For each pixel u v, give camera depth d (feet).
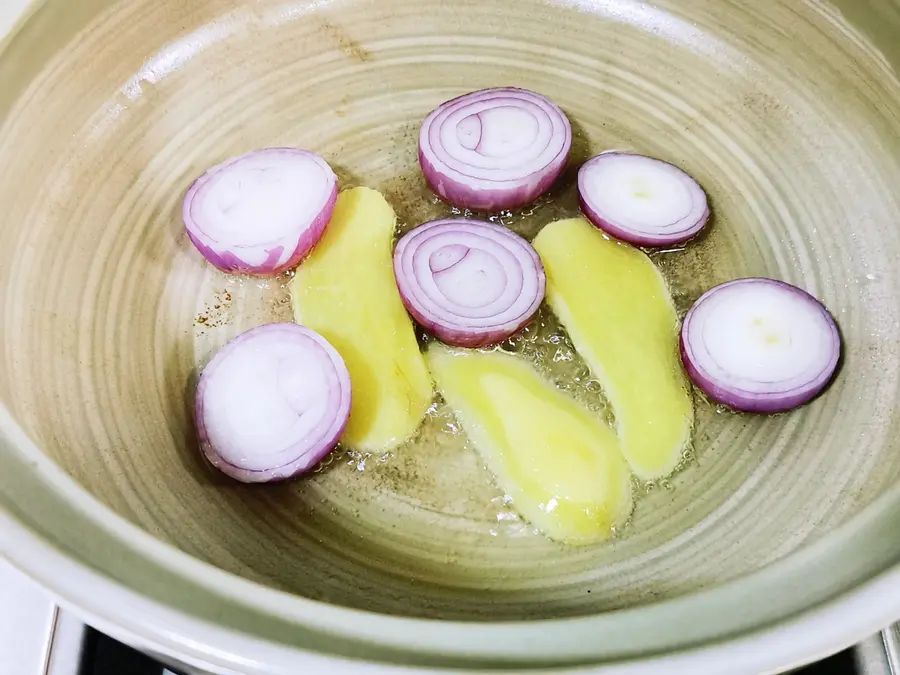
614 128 0.75
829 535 0.41
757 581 0.38
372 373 0.60
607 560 0.54
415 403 0.60
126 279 0.64
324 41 0.76
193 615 0.36
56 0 0.62
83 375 0.57
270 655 0.34
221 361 0.59
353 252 0.66
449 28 0.77
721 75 0.73
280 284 0.67
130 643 0.38
